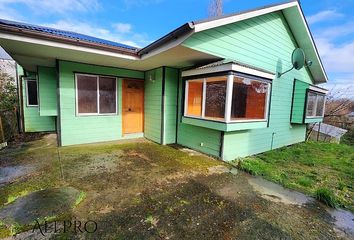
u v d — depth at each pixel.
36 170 3.63
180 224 2.14
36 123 7.75
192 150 5.40
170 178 3.44
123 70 6.29
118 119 6.40
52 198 2.59
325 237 2.04
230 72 3.91
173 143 6.16
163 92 5.79
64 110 5.34
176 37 3.60
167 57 4.53
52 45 3.64
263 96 4.84
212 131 4.84
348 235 2.09
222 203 2.65
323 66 7.40
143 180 3.30
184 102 5.27
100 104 5.98
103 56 4.54
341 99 12.20
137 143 6.04
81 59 5.01
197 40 3.90
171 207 2.49
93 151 5.00
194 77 4.88
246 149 5.35
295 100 6.95
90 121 5.84
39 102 6.06
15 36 3.26
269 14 5.45
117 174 3.53
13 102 7.62
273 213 2.46
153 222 2.15
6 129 6.16
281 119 6.67
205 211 2.43
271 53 5.75
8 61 8.73
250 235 2.01
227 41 4.50
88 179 3.27
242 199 2.80
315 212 2.54
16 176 3.35
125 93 6.48
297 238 2.00
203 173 3.75
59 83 5.17
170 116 6.01
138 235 1.93
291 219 2.35
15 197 2.61
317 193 2.95
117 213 2.30
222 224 2.18
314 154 6.07
